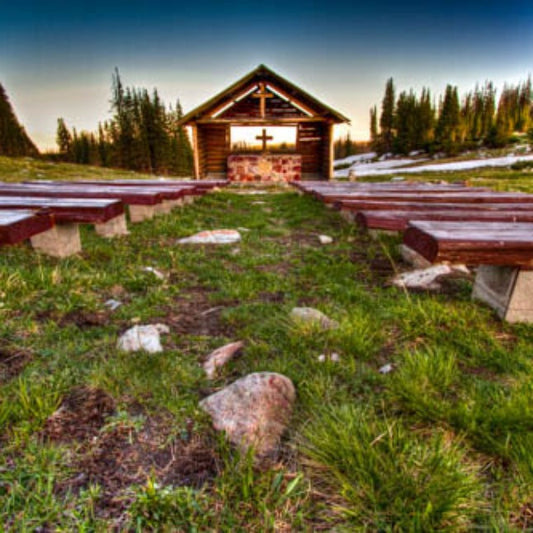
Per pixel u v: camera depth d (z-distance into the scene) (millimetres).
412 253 3615
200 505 1104
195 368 1833
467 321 2312
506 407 1462
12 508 1068
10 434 1338
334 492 1176
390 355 2008
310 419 1480
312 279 3293
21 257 3191
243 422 1420
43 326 2166
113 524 1043
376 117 92562
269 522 1062
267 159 18125
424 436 1404
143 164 57688
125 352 1920
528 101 92312
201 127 18469
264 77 16891
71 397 1560
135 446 1334
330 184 9961
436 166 45719
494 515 1092
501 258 2107
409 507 1077
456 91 67062
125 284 2945
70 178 20484
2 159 26797
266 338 2178
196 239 4586
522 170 31578
